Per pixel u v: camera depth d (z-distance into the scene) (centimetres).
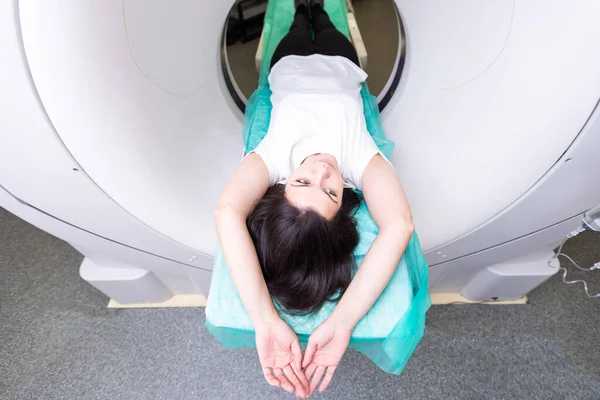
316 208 87
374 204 94
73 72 81
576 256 163
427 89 139
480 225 113
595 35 82
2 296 162
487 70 114
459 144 118
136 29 98
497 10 108
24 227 183
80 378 140
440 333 147
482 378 136
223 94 148
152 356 145
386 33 230
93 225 112
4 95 79
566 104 89
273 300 86
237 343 95
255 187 97
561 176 97
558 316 150
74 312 158
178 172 113
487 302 156
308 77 130
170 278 144
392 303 87
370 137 123
